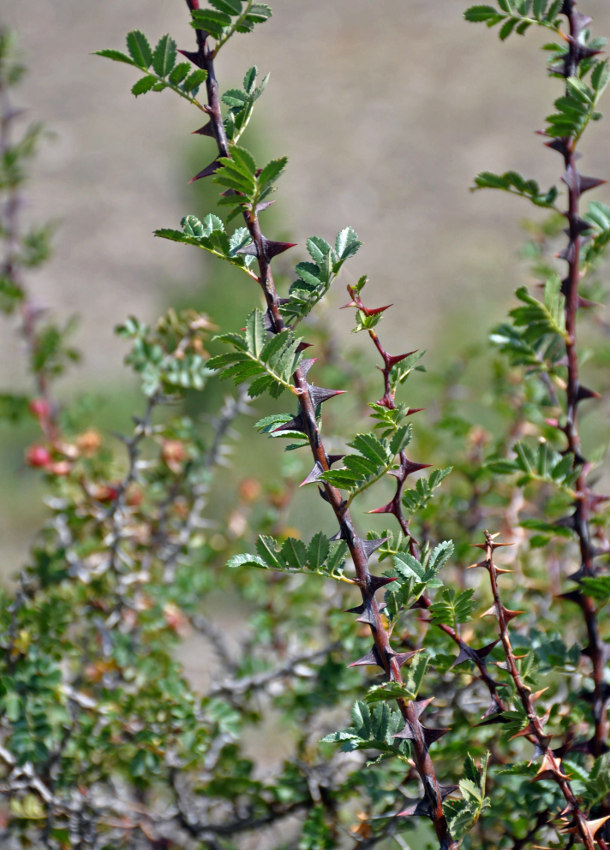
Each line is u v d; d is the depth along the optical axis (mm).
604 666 1947
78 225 13430
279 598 3252
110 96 17031
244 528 3502
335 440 3504
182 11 19188
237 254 1510
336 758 2570
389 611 1565
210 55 1514
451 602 1640
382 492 4000
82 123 16281
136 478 2895
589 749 1861
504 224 12625
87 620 3008
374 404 1549
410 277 11578
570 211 1889
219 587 3369
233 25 1483
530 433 3125
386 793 2254
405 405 1562
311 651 2951
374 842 2236
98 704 2559
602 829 1803
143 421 2855
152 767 2486
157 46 1471
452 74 16766
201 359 2807
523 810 2100
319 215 13273
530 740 1688
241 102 1537
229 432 3207
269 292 1510
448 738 2314
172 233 1454
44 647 2600
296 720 2861
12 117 4004
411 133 15234
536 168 13695
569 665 2041
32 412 3752
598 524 2277
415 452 3533
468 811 1526
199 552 3447
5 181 3988
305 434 1525
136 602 3035
